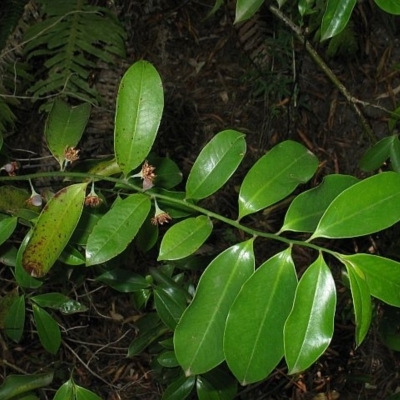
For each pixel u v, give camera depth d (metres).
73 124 0.64
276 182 0.54
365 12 1.63
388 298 0.48
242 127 1.62
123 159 0.53
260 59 1.57
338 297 1.44
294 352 0.46
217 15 1.68
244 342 0.48
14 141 1.32
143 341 0.93
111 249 0.51
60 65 1.17
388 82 1.64
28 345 1.38
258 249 1.51
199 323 0.50
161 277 0.90
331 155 1.62
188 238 0.52
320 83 1.64
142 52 1.61
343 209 0.49
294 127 1.58
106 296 1.46
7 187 0.66
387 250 1.25
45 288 1.26
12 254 0.78
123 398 1.41
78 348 1.42
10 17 1.25
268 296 0.48
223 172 0.55
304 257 1.50
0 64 1.18
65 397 0.67
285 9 1.34
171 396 0.88
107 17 1.26
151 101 0.53
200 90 1.64
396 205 0.49
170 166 0.74
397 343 1.01
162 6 1.60
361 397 1.43
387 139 0.95
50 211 0.53
